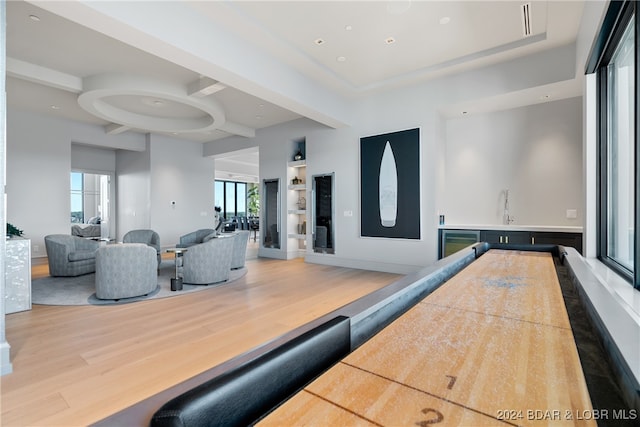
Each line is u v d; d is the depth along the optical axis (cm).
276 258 730
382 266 552
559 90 414
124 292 382
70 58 422
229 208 1429
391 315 112
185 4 312
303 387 66
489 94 439
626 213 243
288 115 666
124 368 223
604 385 66
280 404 60
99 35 370
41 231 661
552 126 453
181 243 677
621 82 259
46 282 480
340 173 606
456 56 429
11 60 421
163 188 827
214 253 462
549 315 110
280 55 411
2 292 217
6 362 216
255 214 1520
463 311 114
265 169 759
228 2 316
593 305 102
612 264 252
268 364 63
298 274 540
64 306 364
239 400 57
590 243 294
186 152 878
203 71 357
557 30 352
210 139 873
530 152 469
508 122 487
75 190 934
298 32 372
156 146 815
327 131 629
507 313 112
